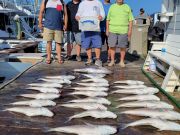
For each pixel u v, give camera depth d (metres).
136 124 3.83
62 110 4.49
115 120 4.11
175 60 6.25
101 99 4.81
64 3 8.24
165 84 5.77
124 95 5.38
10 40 16.95
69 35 9.34
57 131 3.66
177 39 7.34
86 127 3.59
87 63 8.48
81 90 5.51
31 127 3.83
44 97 5.03
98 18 7.87
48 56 8.67
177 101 4.79
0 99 5.03
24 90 5.61
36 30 25.11
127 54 11.76
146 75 7.21
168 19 9.60
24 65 9.48
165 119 3.94
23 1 24.62
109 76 7.15
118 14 7.79
